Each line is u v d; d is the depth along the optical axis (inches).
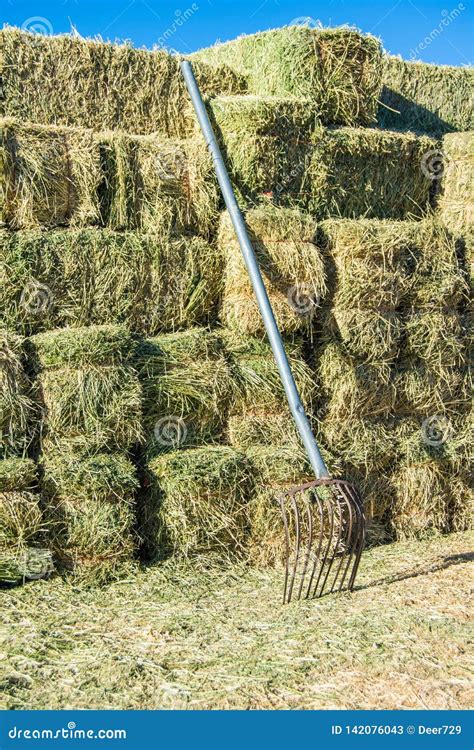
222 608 176.7
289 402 194.5
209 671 148.6
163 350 200.5
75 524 183.9
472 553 218.5
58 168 192.9
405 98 285.0
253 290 204.1
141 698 140.2
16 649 153.9
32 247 188.5
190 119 231.6
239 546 201.2
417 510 231.6
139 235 201.8
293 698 140.7
